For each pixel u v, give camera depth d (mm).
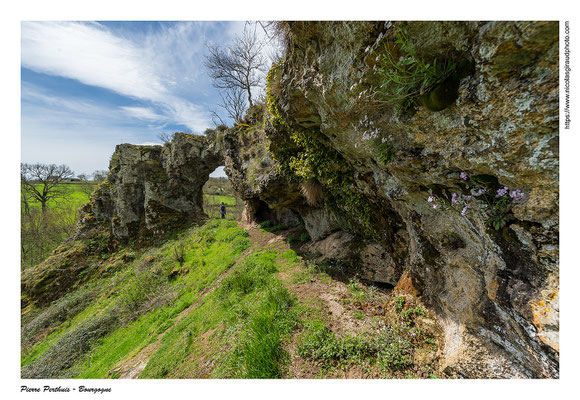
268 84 5332
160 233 17875
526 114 1436
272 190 8969
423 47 1852
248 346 3412
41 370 8156
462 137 1935
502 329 2135
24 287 15555
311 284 5098
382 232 4648
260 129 10391
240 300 5383
